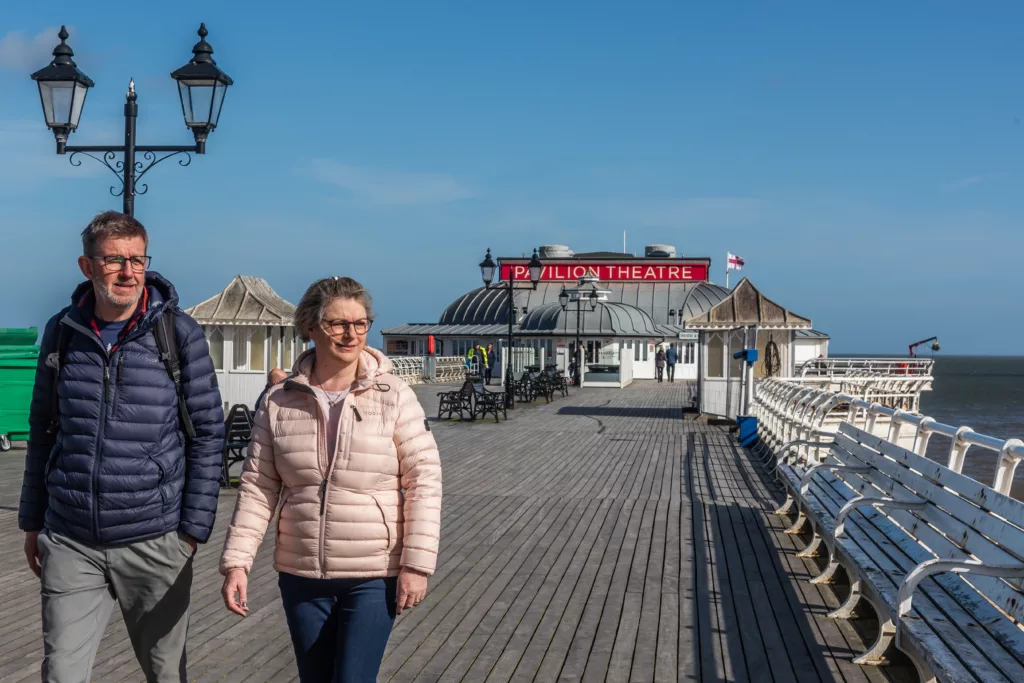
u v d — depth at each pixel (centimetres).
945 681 434
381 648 384
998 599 506
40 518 419
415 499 385
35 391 414
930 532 650
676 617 693
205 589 759
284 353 2391
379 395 390
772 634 653
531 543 948
